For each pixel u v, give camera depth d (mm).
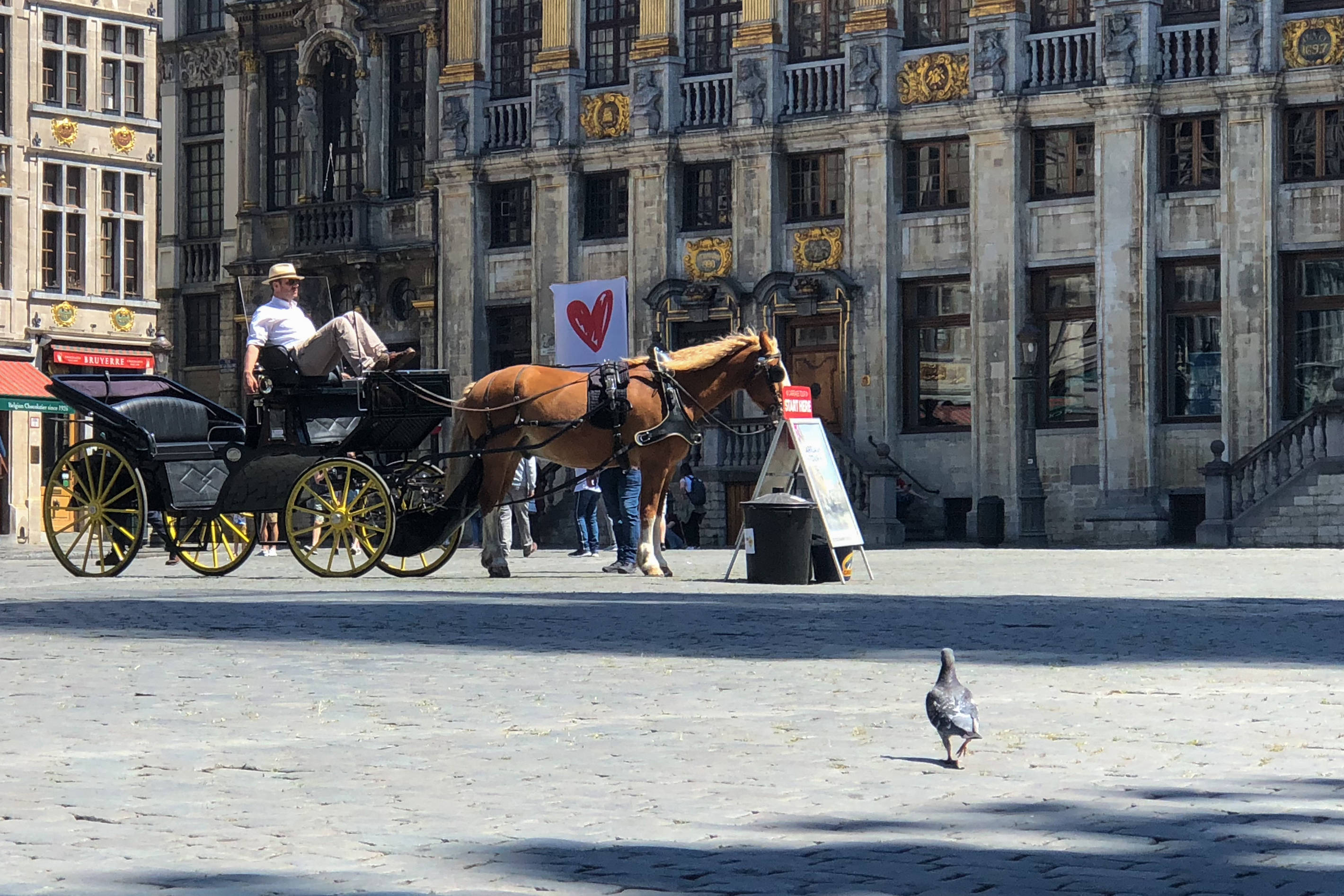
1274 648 14602
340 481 23266
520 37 52531
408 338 54531
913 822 7484
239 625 16062
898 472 45875
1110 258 43500
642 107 49656
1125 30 43188
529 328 52469
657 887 6281
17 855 6801
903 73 46531
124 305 54281
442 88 52969
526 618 16859
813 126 47344
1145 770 8805
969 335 46031
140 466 23797
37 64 52344
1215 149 43125
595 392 23875
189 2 58969
